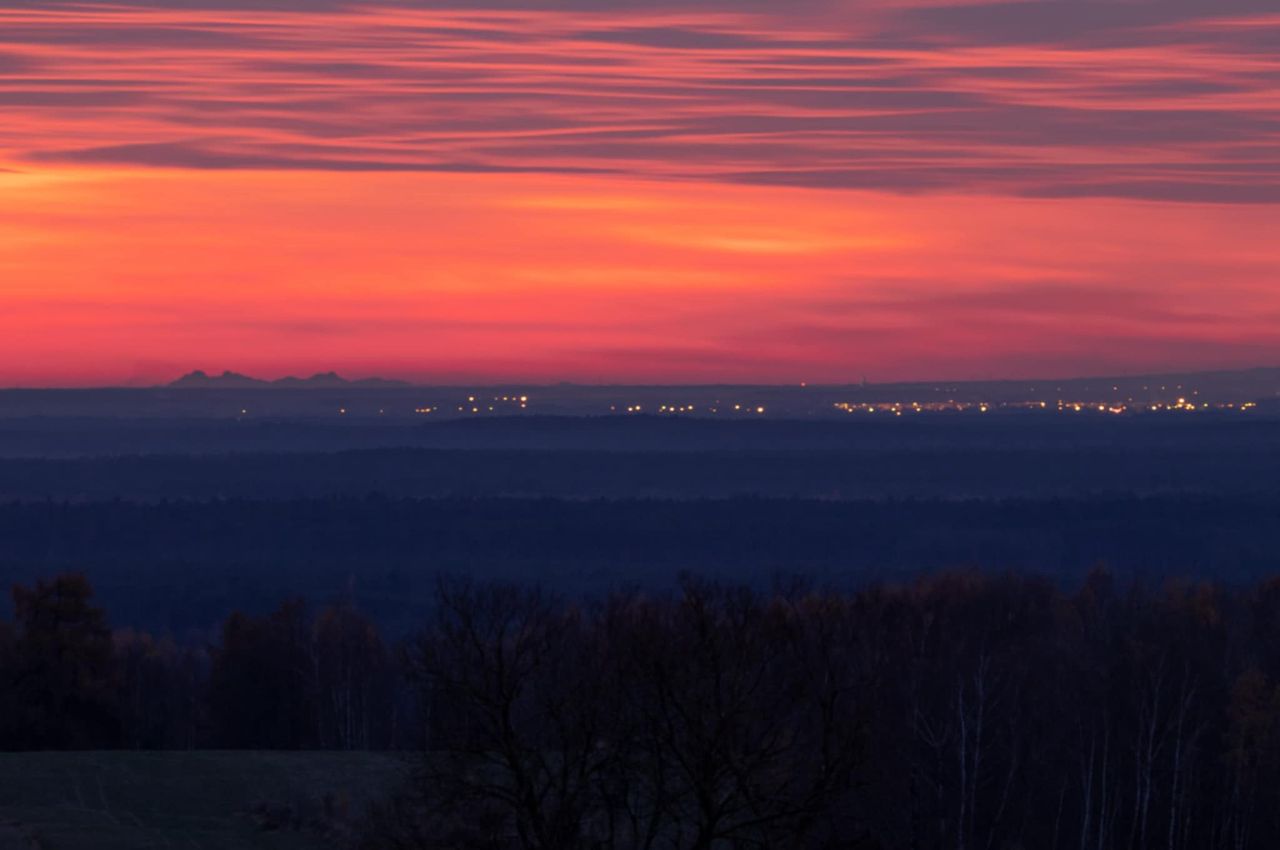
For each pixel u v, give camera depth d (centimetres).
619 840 13012
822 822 14225
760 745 11800
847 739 12288
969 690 19062
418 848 12094
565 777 11762
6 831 16875
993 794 19338
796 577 19975
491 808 12006
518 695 11962
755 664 12694
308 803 17500
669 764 11875
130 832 16975
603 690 12119
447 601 16262
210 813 17812
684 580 14488
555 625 14362
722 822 12338
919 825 17350
